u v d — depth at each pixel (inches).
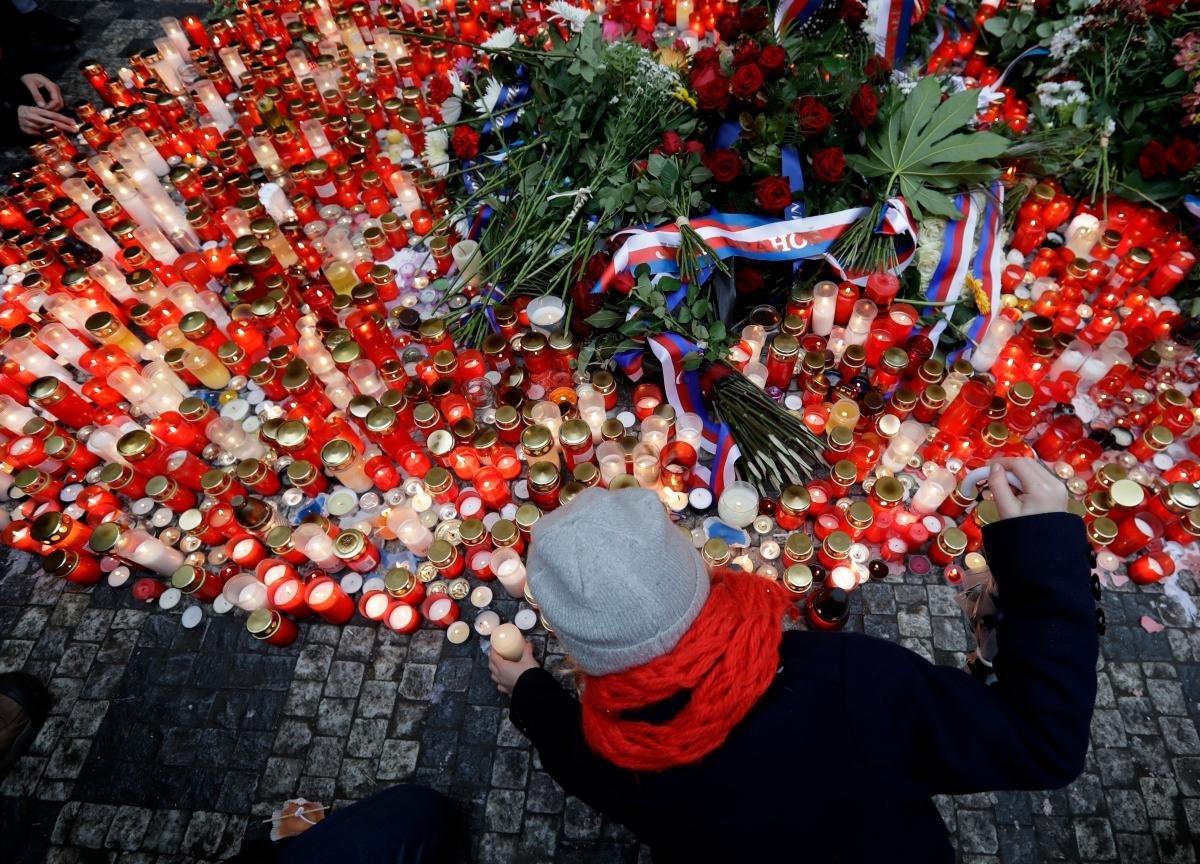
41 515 134.3
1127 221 159.9
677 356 139.9
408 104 202.5
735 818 54.7
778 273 159.5
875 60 154.9
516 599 130.0
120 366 155.9
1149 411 138.1
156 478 135.8
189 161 210.7
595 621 50.4
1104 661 118.1
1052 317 152.0
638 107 158.2
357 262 176.4
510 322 152.8
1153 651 118.4
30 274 175.2
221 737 122.6
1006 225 164.9
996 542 63.6
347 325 148.3
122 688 129.0
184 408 141.7
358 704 123.3
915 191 148.9
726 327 154.9
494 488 133.1
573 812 111.0
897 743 55.3
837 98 155.1
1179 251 149.5
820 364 138.9
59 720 126.8
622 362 146.7
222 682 127.6
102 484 143.2
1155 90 159.6
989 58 200.4
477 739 118.2
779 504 129.6
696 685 51.1
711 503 134.5
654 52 165.9
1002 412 127.6
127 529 136.2
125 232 175.9
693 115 160.4
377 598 128.5
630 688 51.3
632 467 135.4
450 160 175.8
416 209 186.9
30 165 215.8
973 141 146.5
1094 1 165.5
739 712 52.7
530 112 169.0
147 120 217.3
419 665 125.6
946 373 142.8
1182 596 122.2
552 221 159.9
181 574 128.0
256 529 131.0
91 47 269.4
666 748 52.3
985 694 56.4
